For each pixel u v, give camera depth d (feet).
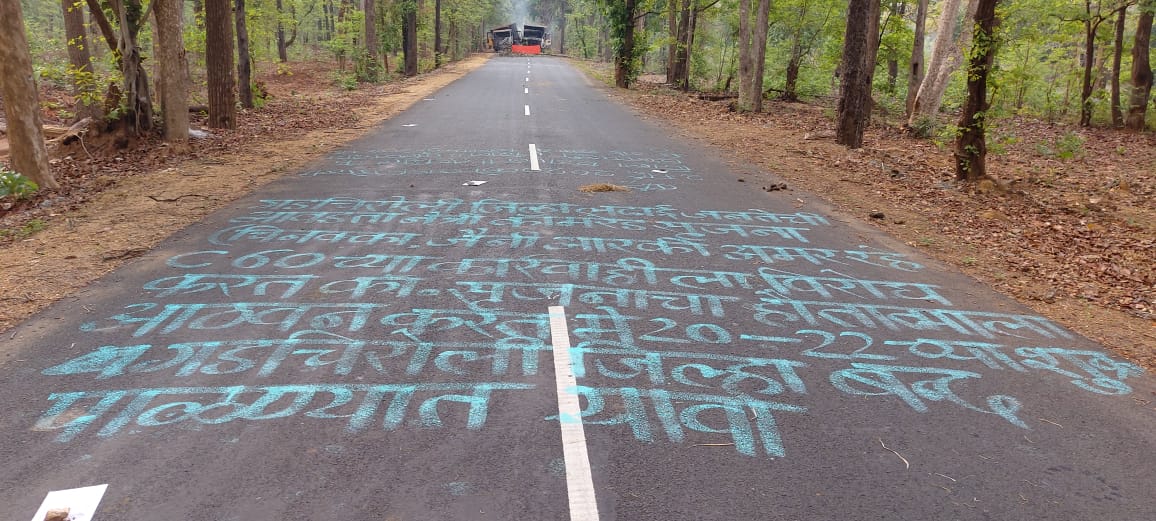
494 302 16.96
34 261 19.61
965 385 13.42
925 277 20.40
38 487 9.61
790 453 10.84
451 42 190.08
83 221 24.27
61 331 14.83
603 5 102.17
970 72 35.60
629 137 50.06
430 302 16.85
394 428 11.25
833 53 80.89
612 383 12.95
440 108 66.59
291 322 15.48
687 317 16.38
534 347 14.42
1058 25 78.84
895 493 9.89
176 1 41.27
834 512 9.41
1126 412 12.55
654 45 103.45
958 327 16.49
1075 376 14.03
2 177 27.71
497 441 10.93
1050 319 17.35
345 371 13.19
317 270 19.20
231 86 49.44
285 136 46.88
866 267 21.17
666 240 23.32
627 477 10.07
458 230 23.80
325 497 9.48
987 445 11.27
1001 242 25.59
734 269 20.35
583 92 91.15
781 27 103.35
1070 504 9.77
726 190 32.37
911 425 11.83
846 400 12.62
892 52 84.89
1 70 29.14
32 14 135.95
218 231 23.13
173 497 9.43
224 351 13.96
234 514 9.10
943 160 45.42
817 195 32.19
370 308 16.39
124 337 14.57
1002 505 9.70
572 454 10.62
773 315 16.74
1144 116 72.08
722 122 61.52
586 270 19.72
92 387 12.42
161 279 18.26
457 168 35.86
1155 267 23.17
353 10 126.41
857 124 48.11
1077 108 86.74
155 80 55.16
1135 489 10.16
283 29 140.15
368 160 37.91
